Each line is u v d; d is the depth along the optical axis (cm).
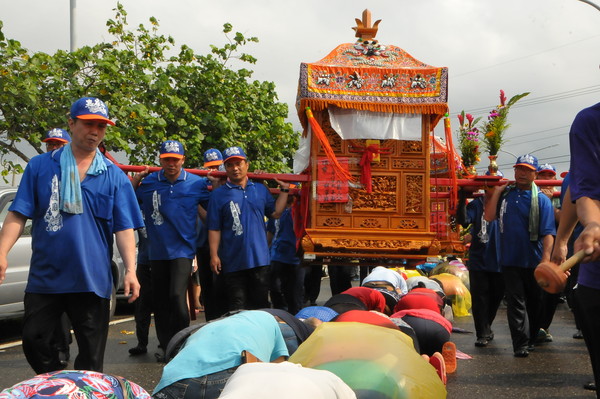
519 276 758
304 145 805
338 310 627
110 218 462
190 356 393
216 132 1702
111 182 464
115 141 1370
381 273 846
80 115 454
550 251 750
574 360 728
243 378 276
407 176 771
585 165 309
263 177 770
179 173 703
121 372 665
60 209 450
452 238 880
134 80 1509
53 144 779
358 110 756
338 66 755
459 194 820
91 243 454
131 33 1596
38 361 452
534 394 576
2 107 1357
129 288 460
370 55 775
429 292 809
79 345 455
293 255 998
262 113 1817
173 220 690
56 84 1374
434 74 757
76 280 447
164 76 1526
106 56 1455
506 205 766
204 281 846
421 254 769
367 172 763
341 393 283
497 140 801
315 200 759
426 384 399
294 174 776
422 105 754
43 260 448
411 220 769
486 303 828
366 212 766
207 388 379
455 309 1129
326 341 419
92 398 274
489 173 799
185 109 1582
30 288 449
